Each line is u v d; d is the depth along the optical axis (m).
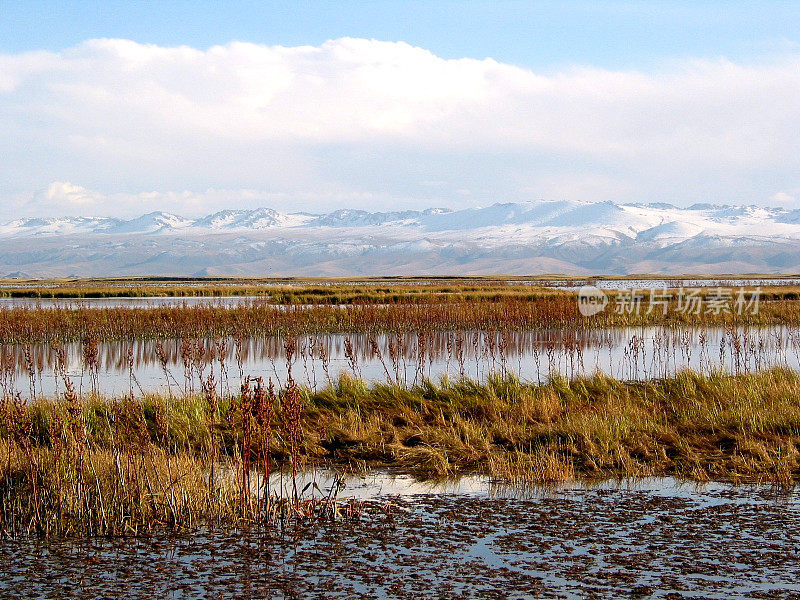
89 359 20.16
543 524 10.79
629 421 16.67
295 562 9.38
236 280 159.12
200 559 9.51
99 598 8.34
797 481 12.97
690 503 11.77
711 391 19.95
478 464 14.56
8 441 13.05
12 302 69.88
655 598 8.21
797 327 44.31
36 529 10.57
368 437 16.11
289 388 12.07
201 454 14.22
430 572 9.02
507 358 32.16
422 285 106.19
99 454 12.81
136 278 171.62
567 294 69.56
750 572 8.91
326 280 158.62
